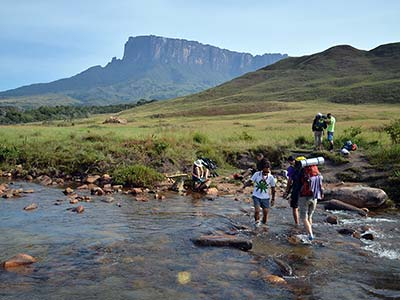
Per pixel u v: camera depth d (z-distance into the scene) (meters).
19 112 131.62
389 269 7.35
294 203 9.81
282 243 8.80
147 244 8.34
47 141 22.36
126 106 190.25
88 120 101.88
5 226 9.59
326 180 16.72
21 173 18.48
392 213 12.56
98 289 6.12
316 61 181.25
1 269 6.80
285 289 6.38
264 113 85.12
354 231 9.73
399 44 185.62
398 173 15.38
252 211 12.07
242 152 21.91
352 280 6.80
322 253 8.19
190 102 147.12
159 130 32.97
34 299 5.73
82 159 18.97
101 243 8.33
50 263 7.14
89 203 12.72
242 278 6.74
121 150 20.11
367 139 23.11
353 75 150.75
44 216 10.74
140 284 6.36
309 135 25.86
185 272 6.90
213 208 12.43
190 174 17.94
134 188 15.34
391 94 100.56
